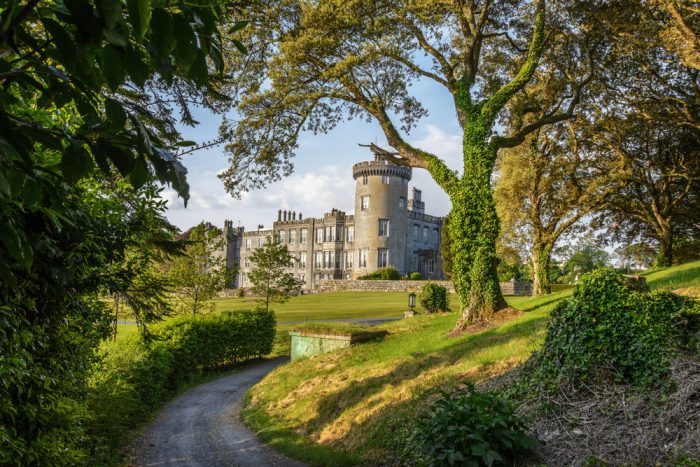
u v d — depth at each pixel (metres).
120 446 10.49
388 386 12.23
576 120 26.14
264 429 12.57
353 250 84.62
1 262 1.54
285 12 17.88
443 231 51.66
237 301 60.69
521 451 6.31
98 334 7.31
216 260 26.25
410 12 17.88
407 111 21.83
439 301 26.34
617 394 6.86
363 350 17.72
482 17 18.45
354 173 83.12
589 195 26.75
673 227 32.50
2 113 1.35
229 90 18.95
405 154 19.50
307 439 11.25
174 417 14.37
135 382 12.98
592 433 6.27
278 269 31.86
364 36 17.66
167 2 1.38
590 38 20.97
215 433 12.44
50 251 3.65
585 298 8.12
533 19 21.75
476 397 6.61
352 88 19.44
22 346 4.41
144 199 5.59
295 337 21.33
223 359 23.88
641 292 8.03
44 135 1.43
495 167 31.31
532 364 8.90
